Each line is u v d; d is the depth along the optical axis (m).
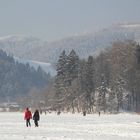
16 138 40.25
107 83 167.88
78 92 167.50
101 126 62.84
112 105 165.12
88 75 164.75
